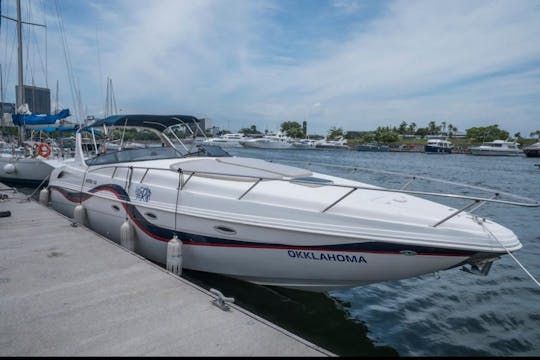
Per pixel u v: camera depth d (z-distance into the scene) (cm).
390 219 411
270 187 497
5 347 289
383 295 587
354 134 15375
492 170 3412
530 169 3603
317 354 288
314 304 520
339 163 3984
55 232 612
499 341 460
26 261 476
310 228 430
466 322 505
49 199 872
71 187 740
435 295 589
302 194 472
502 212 1240
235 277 523
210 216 487
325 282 465
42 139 1511
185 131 796
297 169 600
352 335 464
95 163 695
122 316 340
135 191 582
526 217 1162
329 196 473
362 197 478
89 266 462
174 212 520
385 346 444
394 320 508
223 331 318
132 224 588
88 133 891
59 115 1236
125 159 669
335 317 500
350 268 432
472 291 604
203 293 391
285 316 491
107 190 636
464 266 419
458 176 2764
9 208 797
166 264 552
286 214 446
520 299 577
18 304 359
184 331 316
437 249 390
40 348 288
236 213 473
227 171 558
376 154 7294
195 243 514
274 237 455
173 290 397
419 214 420
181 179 525
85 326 321
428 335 471
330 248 430
